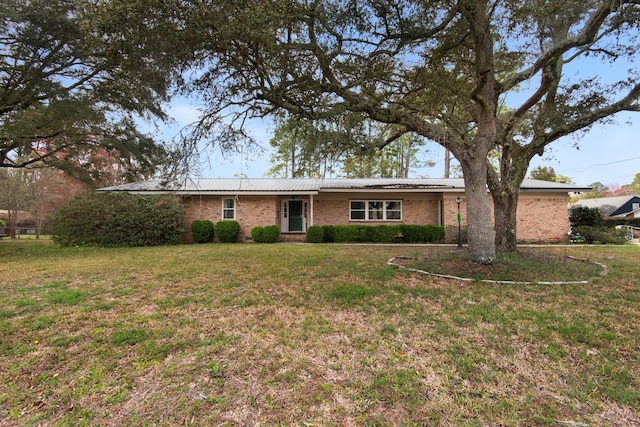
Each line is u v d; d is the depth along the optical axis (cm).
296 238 1525
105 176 1298
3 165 1159
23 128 861
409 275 601
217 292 493
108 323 361
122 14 393
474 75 739
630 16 583
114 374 255
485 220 655
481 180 656
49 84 857
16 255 961
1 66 862
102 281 573
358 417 205
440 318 373
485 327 348
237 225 1407
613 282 549
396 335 327
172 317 381
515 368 265
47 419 204
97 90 955
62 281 575
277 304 430
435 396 227
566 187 1364
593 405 219
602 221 1562
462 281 552
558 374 256
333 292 480
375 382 242
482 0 571
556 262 721
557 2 556
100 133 1075
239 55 508
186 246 1215
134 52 452
